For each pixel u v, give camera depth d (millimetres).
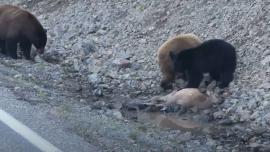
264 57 24547
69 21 35844
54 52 30578
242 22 27656
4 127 14320
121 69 27609
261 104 21141
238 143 17984
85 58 29578
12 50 28797
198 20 29859
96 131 14836
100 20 34500
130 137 15055
